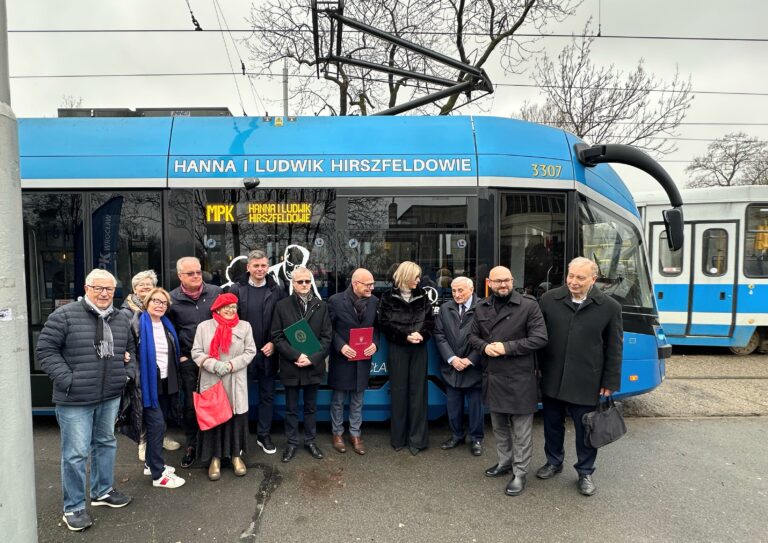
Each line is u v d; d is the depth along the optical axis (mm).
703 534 2885
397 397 4031
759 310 7699
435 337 4020
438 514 3090
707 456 4000
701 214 7973
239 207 4203
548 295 3426
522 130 4465
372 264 4262
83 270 4195
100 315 2902
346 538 2828
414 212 4254
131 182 4156
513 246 4289
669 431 4566
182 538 2818
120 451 4070
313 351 3703
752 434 4488
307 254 4238
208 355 3416
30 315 4207
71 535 2838
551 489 3424
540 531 2904
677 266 8125
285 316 3748
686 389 5930
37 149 4207
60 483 3488
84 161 4180
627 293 4598
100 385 2873
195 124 4371
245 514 3074
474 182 4219
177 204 4176
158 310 3281
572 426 4742
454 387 3988
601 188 4605
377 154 4266
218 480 3525
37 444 4164
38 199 4188
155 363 3299
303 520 3010
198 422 3395
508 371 3334
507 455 3582
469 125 4418
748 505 3219
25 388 2014
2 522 1933
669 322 8164
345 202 4230
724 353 8305
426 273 4254
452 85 6383
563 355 3320
